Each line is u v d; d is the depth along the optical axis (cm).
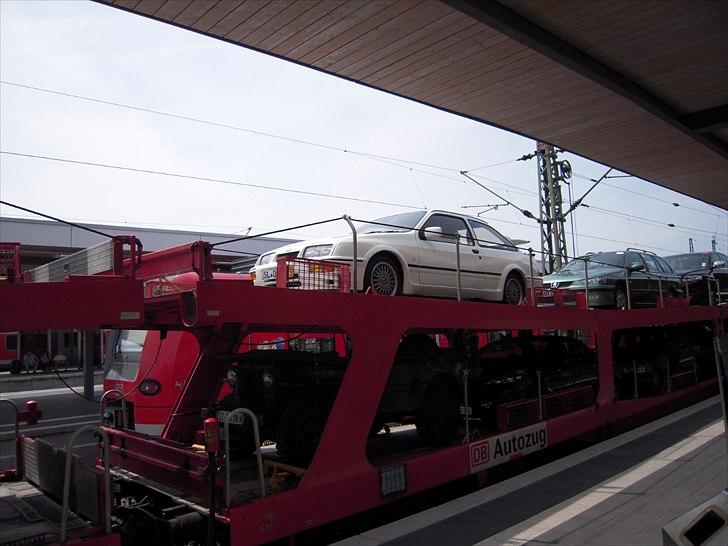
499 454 728
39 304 390
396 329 600
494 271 955
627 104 984
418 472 606
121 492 632
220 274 928
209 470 451
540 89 920
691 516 295
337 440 527
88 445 978
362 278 745
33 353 2084
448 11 681
